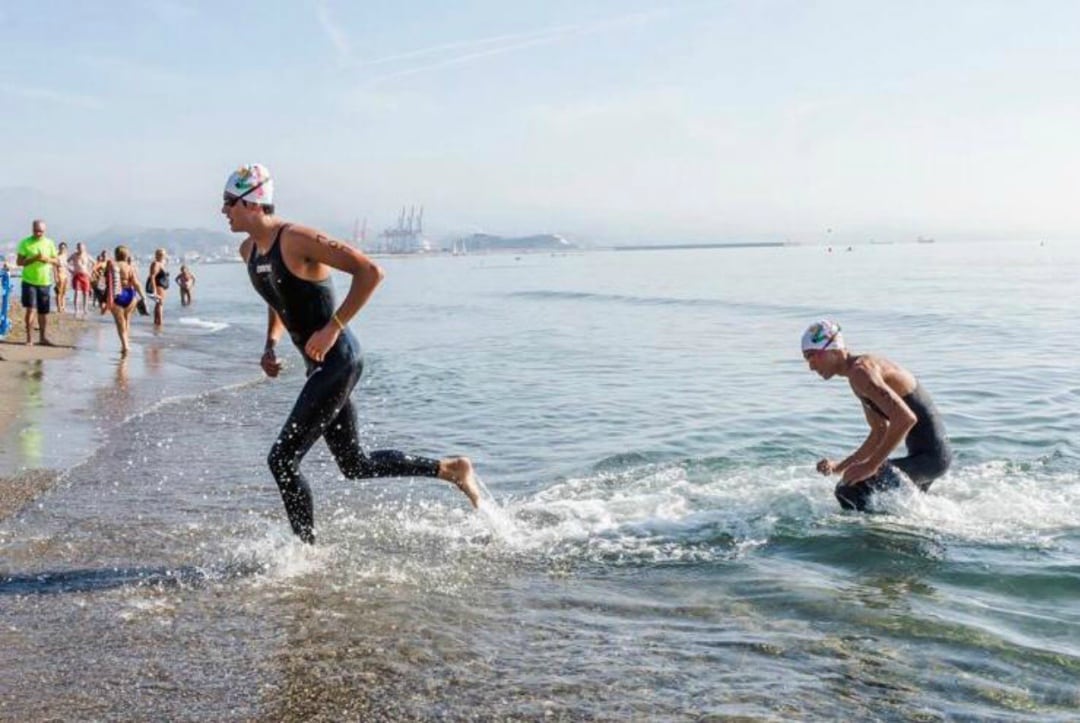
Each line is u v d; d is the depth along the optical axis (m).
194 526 6.03
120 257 16.16
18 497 6.67
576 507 6.64
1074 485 7.01
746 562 5.43
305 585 4.97
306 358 5.31
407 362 16.42
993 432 9.02
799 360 15.69
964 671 3.92
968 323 21.92
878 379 6.37
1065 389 11.56
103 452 8.31
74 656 4.04
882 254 147.75
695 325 24.45
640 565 5.39
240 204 5.04
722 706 3.58
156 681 3.80
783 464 7.87
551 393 12.45
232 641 4.21
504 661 4.01
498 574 5.23
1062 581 5.04
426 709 3.56
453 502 6.86
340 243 4.99
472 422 10.34
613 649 4.14
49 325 22.62
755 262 116.00
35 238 17.23
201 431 9.46
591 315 29.53
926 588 4.96
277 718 3.49
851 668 3.95
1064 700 3.64
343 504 6.77
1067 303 27.73
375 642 4.20
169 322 27.77
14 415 9.93
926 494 6.66
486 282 69.56
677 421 10.04
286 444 5.29
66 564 5.27
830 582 5.07
